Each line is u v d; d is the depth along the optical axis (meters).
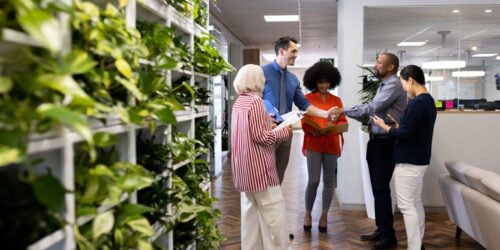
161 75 1.67
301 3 6.80
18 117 0.86
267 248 2.97
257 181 2.76
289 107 3.68
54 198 0.92
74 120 0.88
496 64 7.96
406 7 5.26
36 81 0.90
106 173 1.22
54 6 0.91
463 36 7.79
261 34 10.12
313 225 4.46
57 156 1.10
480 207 3.07
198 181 2.48
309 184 4.14
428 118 3.14
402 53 9.45
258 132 2.71
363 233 4.19
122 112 1.26
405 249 3.68
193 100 2.41
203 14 2.81
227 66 2.77
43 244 0.99
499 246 2.86
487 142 5.01
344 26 5.20
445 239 4.04
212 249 2.76
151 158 1.83
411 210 3.23
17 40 0.88
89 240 1.22
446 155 5.05
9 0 0.82
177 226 2.29
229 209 5.17
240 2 6.73
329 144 4.03
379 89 3.67
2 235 0.93
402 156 3.21
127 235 1.36
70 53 1.03
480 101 7.41
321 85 3.99
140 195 1.76
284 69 3.61
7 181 1.02
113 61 1.34
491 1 5.11
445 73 7.90
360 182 5.18
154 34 1.67
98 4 1.55
